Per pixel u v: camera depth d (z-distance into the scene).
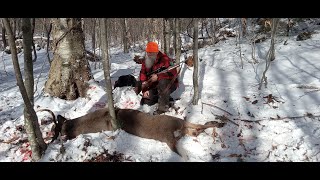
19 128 5.11
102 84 7.03
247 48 10.27
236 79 6.89
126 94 5.95
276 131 4.62
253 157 4.12
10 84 8.55
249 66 7.94
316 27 11.85
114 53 17.78
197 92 5.40
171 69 5.39
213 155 4.22
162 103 5.32
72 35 6.14
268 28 12.27
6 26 3.67
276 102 5.45
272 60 8.03
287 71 7.13
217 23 16.36
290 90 5.94
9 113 5.96
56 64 6.20
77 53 6.21
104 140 4.54
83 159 4.21
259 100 5.57
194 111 5.23
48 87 6.27
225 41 13.32
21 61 12.48
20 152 4.51
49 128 5.18
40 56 14.27
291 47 9.53
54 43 6.21
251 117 5.05
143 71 5.55
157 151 4.36
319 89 5.86
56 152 4.29
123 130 4.76
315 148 4.13
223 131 4.67
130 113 4.76
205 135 4.59
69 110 5.77
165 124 4.47
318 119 4.82
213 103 5.51
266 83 6.15
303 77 6.64
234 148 4.32
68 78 6.15
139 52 16.69
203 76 7.05
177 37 6.56
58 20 6.10
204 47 12.60
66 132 4.80
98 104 5.83
